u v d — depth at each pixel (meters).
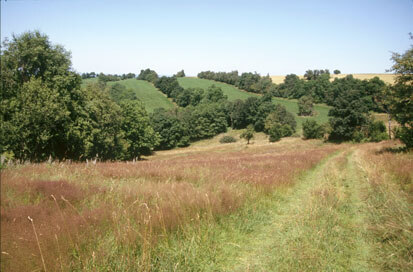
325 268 3.76
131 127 56.28
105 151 38.03
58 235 3.82
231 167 13.88
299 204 7.54
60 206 5.53
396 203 6.16
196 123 96.75
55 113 25.58
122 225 4.38
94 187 7.25
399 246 4.27
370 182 9.30
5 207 5.16
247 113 101.56
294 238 4.71
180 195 6.27
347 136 66.69
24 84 25.62
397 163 12.30
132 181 8.95
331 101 112.06
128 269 3.32
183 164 16.38
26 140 24.61
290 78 136.75
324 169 15.53
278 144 65.56
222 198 6.44
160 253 3.87
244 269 3.82
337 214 6.12
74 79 29.92
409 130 20.52
